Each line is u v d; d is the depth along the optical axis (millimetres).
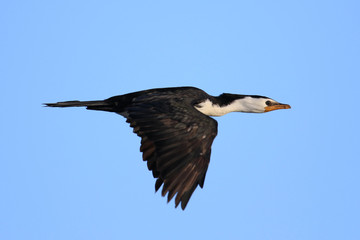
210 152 12508
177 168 12070
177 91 15664
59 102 15961
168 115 12836
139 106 13391
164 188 11797
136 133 13312
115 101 15812
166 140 12336
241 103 17766
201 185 12172
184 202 11836
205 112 16703
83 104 15859
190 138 12461
